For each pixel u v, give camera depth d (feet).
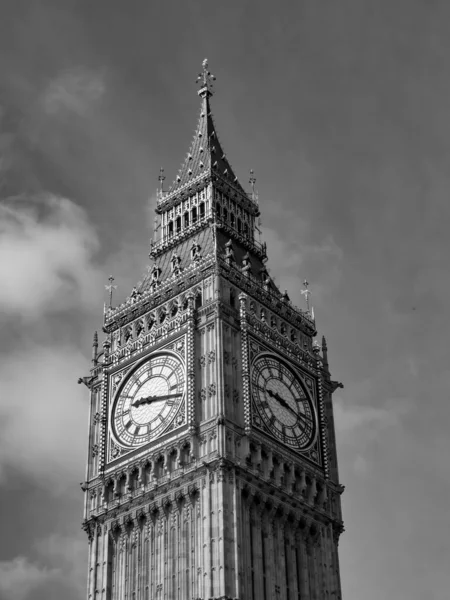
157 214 398.21
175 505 324.19
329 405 365.40
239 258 377.30
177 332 346.13
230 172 404.36
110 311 372.79
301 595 325.42
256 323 351.67
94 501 340.18
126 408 347.97
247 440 326.44
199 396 333.62
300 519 334.85
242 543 312.71
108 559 330.34
